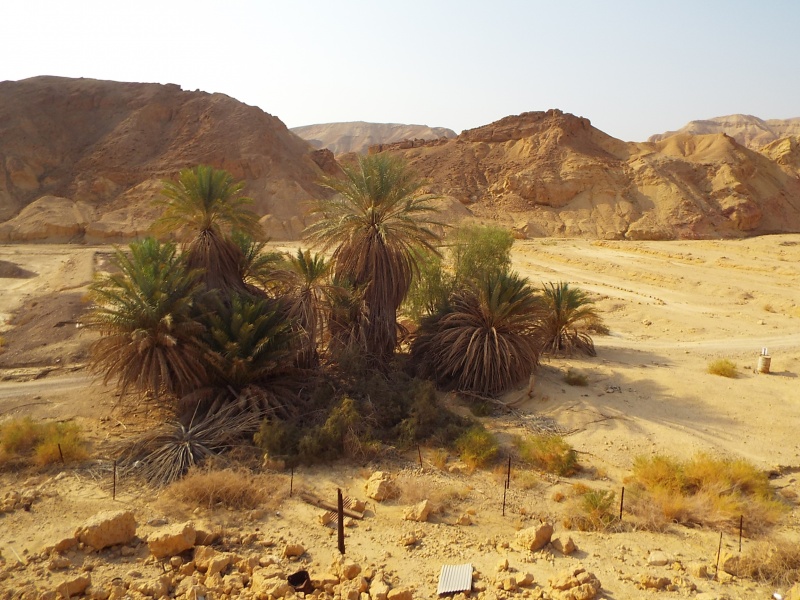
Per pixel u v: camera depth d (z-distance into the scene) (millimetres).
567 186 96062
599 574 9172
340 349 18797
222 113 92250
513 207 95625
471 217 88062
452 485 13258
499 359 18844
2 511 11250
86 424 16562
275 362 16281
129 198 76625
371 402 16953
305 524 11219
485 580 8891
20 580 8672
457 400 19031
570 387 20312
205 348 15609
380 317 19641
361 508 11875
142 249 16703
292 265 18734
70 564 9172
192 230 18609
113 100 96000
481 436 15094
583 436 16562
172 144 88375
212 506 11750
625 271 48531
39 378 21141
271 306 17891
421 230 19656
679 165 101125
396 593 8086
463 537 10742
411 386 18047
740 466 13898
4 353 23891
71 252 57625
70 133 89938
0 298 35750
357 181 19328
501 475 13969
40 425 15359
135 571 8961
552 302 24484
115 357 15516
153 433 14703
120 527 9852
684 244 68312
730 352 26047
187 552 9695
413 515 11539
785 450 15789
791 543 10227
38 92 92500
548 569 9336
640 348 26719
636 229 85500
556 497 12695
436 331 20719
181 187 18266
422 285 23469
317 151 105688
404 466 14367
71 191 78375
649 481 13484
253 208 80375
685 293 40938
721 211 92000
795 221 100062
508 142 116250
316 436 14680
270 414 15922
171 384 15367
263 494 12344
